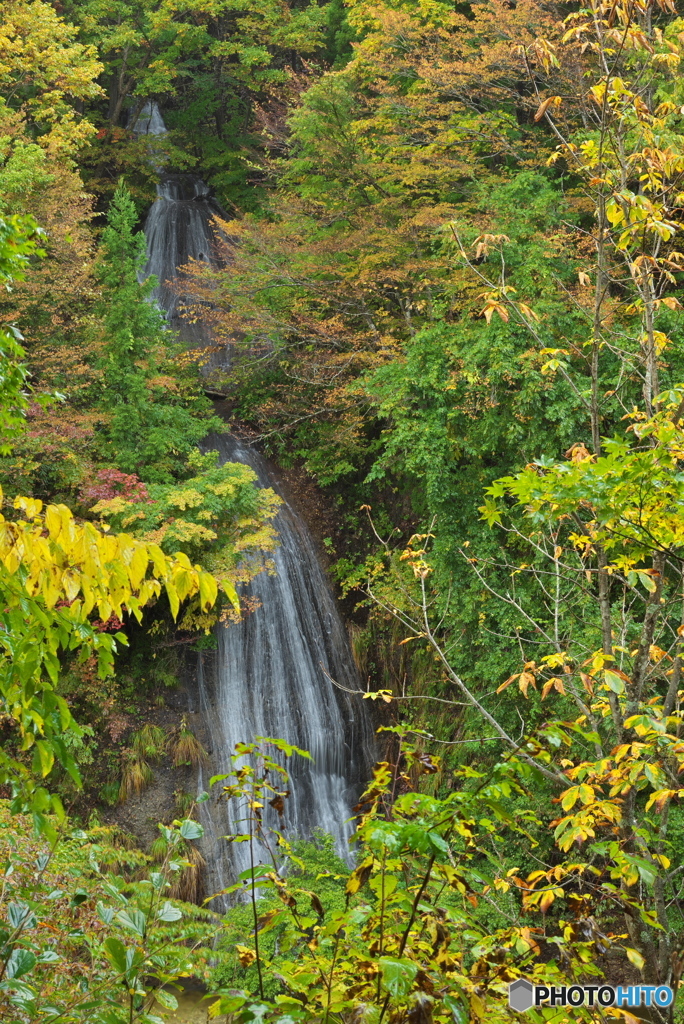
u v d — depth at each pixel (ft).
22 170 55.88
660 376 40.65
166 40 103.71
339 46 91.81
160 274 93.40
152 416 58.34
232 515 54.29
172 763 49.37
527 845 37.68
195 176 107.24
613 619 21.57
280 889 9.56
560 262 48.32
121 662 51.55
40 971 12.73
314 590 58.90
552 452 45.09
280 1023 8.28
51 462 50.83
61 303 56.95
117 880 10.69
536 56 18.70
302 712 54.29
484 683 46.24
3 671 11.35
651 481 13.87
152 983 35.40
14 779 10.89
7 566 9.89
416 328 58.95
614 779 13.55
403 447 50.78
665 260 16.99
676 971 12.73
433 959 9.37
